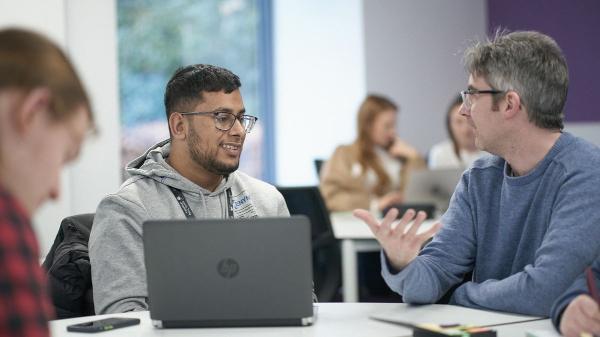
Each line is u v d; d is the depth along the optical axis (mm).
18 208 956
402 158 5773
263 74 7293
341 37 7070
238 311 1753
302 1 7160
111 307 2197
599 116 6359
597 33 6336
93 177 4680
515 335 1690
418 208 4625
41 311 936
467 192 2281
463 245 2227
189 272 1752
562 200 1996
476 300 1994
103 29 4730
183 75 2416
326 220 3996
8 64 981
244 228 1737
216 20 7129
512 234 2143
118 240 2270
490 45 2096
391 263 1987
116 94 4762
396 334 1692
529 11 6949
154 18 6898
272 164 7301
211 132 2371
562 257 1899
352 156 5598
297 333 1698
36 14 4441
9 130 993
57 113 1012
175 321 1773
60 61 1026
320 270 4055
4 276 912
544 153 2076
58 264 2336
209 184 2461
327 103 7105
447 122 5836
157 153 2465
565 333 1654
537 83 2031
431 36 7242
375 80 7078
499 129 2076
